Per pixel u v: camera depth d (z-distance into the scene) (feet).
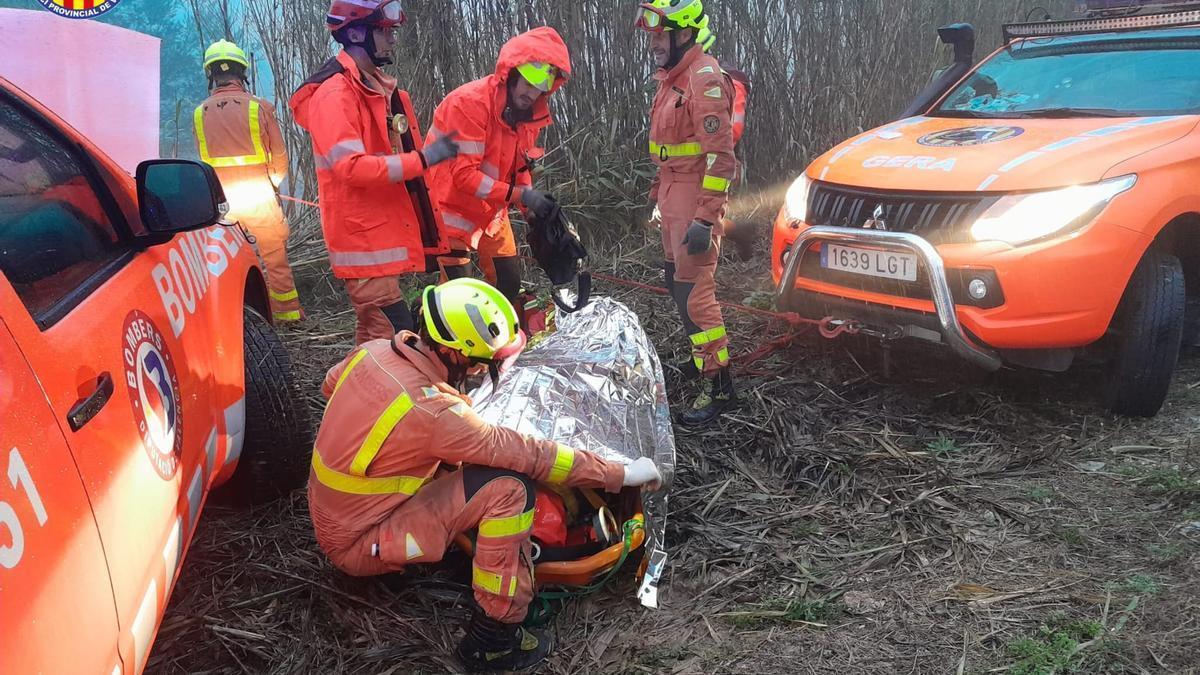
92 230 7.54
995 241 11.69
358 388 8.41
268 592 9.51
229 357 9.56
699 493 11.50
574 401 10.59
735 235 15.88
